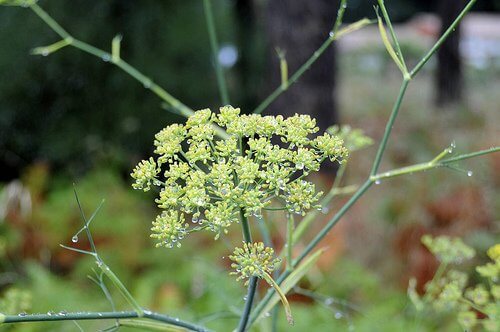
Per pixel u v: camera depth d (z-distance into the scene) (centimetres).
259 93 919
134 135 829
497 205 551
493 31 2130
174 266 464
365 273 440
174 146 140
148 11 827
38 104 825
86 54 816
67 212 525
